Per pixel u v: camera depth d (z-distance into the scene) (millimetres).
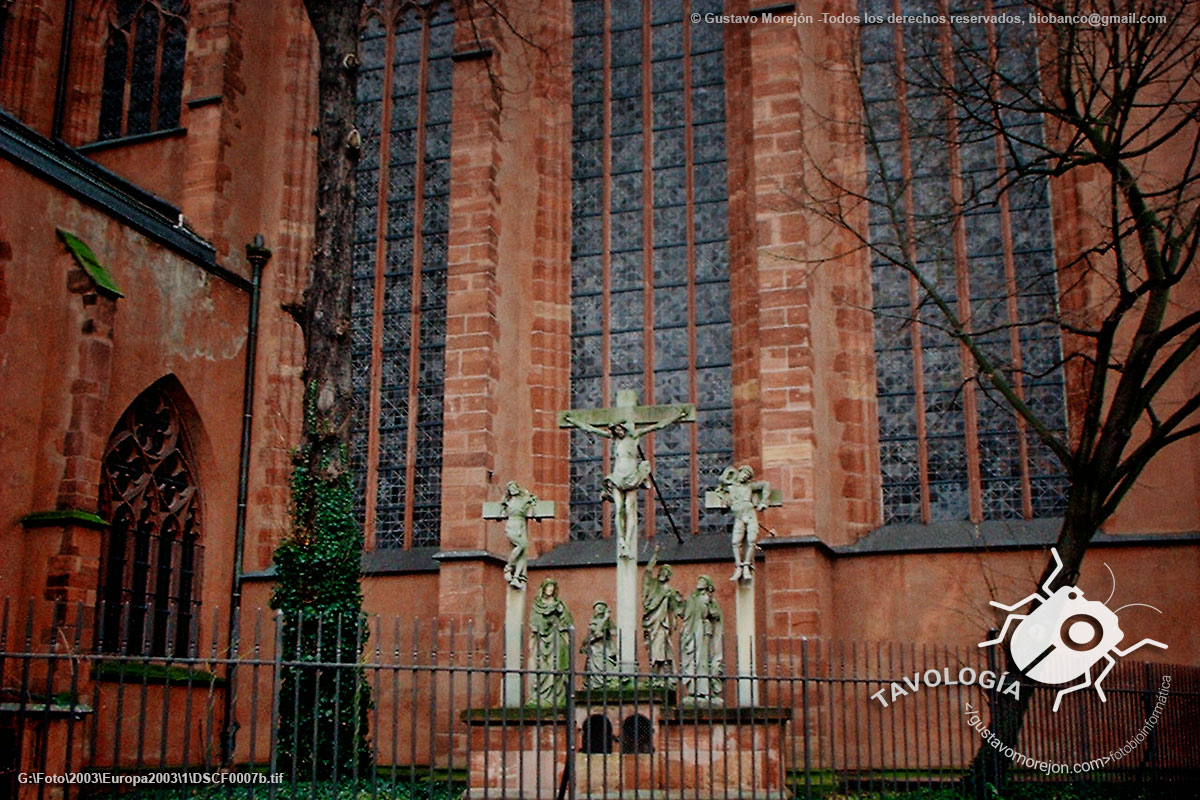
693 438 31188
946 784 23047
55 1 35750
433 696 15758
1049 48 28766
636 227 32875
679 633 23344
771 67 29828
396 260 33938
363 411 33188
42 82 35031
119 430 27688
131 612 27500
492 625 29062
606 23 34156
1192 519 26391
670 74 33500
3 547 23359
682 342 31953
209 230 31594
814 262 25750
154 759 26766
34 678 22875
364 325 33750
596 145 33562
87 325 24938
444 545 29219
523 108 33406
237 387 31359
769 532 23578
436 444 32469
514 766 21031
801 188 28266
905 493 29625
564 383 32250
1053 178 29891
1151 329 21625
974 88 30781
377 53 35312
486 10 32094
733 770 20500
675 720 20859
